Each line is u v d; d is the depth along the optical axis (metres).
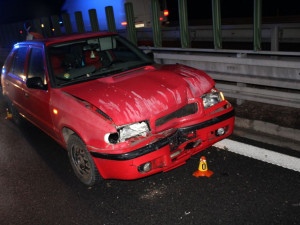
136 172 3.27
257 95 4.79
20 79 5.07
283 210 2.94
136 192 3.56
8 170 4.47
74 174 4.13
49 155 4.75
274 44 6.73
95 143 3.33
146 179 3.76
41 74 4.45
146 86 3.65
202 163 3.65
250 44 9.54
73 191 3.76
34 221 3.31
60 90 3.96
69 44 4.46
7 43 13.49
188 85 3.72
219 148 4.24
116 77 4.03
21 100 5.16
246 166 3.73
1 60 13.45
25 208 3.55
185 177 3.69
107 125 3.26
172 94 3.53
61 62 4.30
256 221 2.85
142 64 4.57
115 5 12.74
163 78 3.84
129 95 3.49
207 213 3.05
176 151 3.52
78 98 3.71
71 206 3.48
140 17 13.20
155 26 6.59
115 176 3.40
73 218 3.28
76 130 3.53
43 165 4.48
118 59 4.67
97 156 3.33
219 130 3.76
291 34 8.36
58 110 3.86
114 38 4.79
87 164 3.67
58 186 3.90
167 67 4.35
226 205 3.12
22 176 4.25
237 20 14.57
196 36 11.59
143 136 3.33
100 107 3.38
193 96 3.65
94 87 3.82
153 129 3.37
